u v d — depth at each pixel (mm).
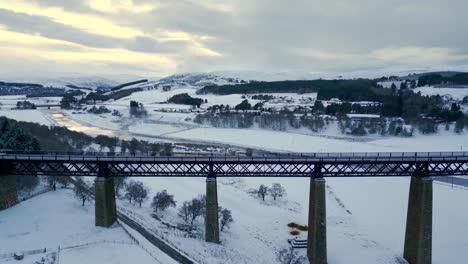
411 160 67688
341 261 69625
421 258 65875
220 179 115812
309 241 69812
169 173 70125
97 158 70062
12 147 84625
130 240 63906
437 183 119188
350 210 95812
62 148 133500
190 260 60250
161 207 84188
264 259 67938
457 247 76000
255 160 69188
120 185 94125
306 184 115750
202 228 77938
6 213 71688
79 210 76312
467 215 92938
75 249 60094
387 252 73438
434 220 90000
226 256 65500
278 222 85938
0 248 58906
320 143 187500
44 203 78062
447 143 186375
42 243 61219
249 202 97312
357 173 69312
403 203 101625
